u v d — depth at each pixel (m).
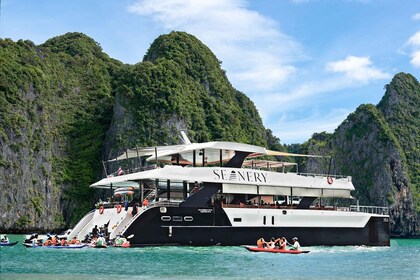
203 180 41.53
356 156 165.62
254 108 171.88
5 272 28.69
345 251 43.22
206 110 145.38
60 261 32.94
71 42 166.88
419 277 29.69
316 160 166.50
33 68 131.50
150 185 47.81
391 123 172.75
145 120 128.12
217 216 41.50
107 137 133.12
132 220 39.44
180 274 28.22
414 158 167.50
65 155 132.12
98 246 39.81
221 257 35.12
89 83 151.62
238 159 44.22
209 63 159.38
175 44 155.38
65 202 124.88
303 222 45.16
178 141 128.50
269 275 28.48
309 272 29.98
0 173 109.25
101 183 47.00
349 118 174.62
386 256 41.16
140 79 133.62
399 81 183.62
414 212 154.88
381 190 155.25
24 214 112.31
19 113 119.50
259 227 42.97
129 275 27.77
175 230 40.09
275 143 171.75
